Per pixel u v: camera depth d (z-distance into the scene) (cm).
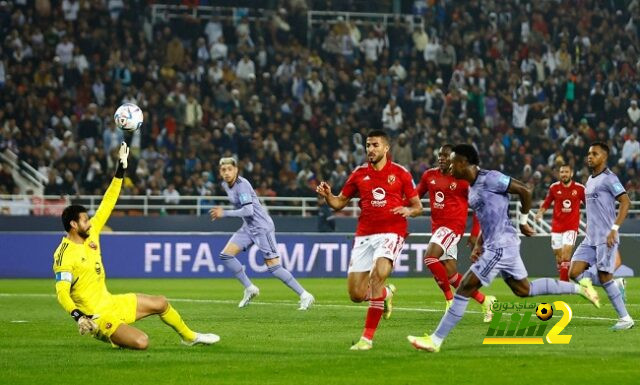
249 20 6656
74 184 5388
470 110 6297
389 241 2039
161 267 4778
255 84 6200
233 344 2048
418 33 6606
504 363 1759
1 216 5181
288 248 4816
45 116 5731
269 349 1964
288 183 5644
